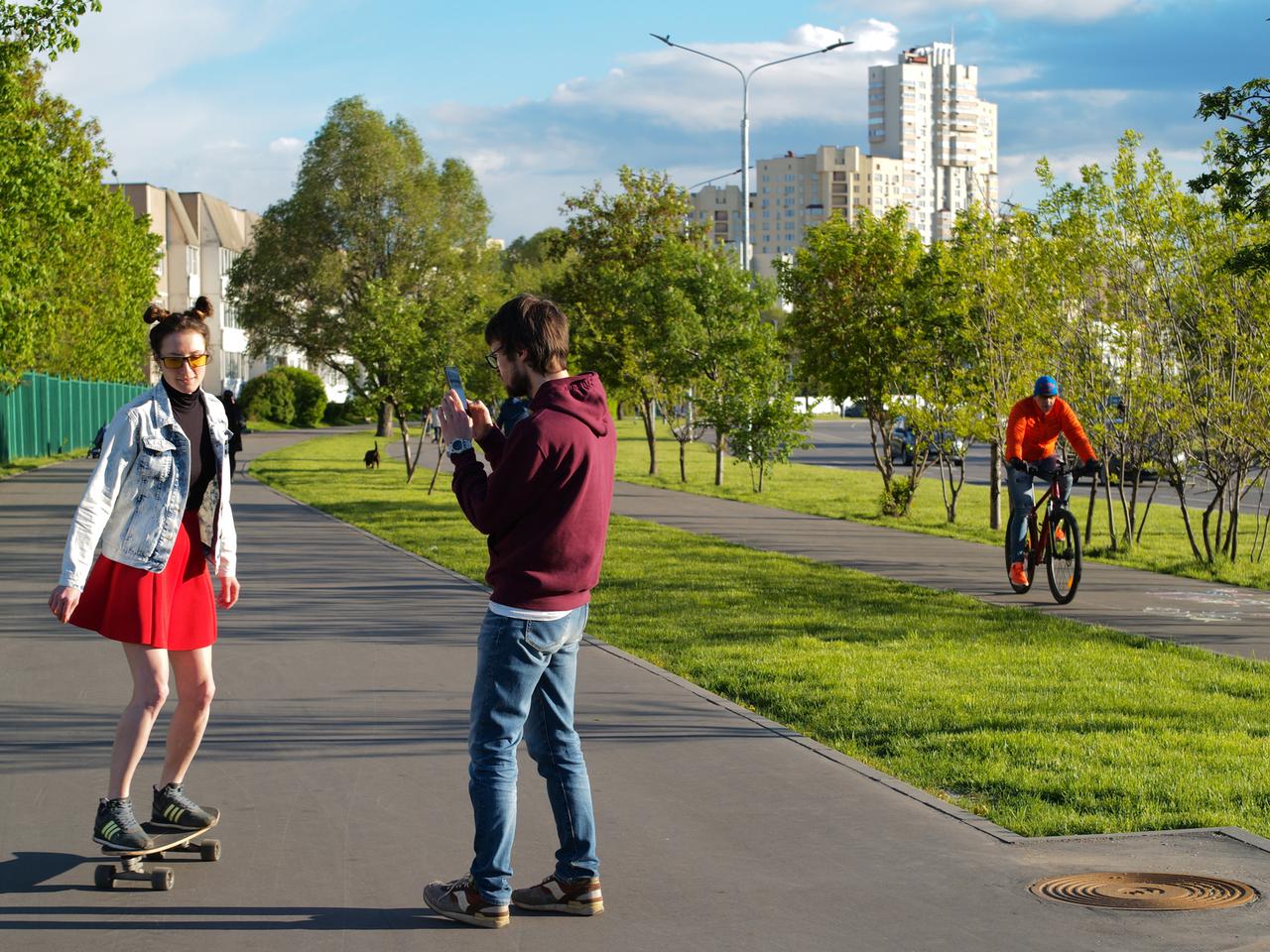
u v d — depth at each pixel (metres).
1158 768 6.20
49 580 12.95
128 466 4.71
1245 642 9.93
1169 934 4.20
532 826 5.36
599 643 9.56
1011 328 18.08
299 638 9.75
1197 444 15.39
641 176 36.66
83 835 5.16
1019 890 4.61
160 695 4.78
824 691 7.89
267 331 67.56
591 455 4.37
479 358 39.56
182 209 90.56
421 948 4.11
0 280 22.94
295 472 35.03
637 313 30.50
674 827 5.31
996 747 6.60
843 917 4.35
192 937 4.16
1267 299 14.09
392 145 65.94
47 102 39.09
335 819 5.40
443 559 14.99
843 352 21.72
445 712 7.32
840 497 26.75
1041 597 12.32
